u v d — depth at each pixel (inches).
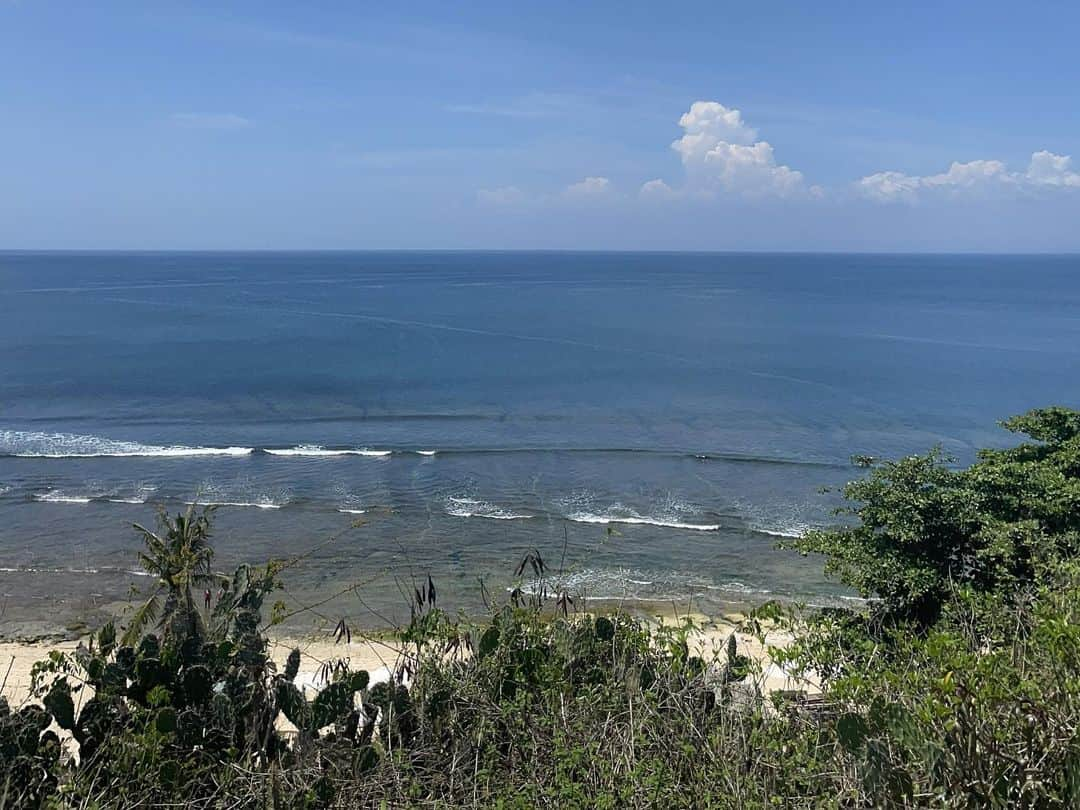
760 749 172.9
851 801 157.8
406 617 698.8
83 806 169.0
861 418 1701.5
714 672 219.0
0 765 179.5
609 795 158.1
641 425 1633.9
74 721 208.5
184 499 1110.4
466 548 927.0
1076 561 336.2
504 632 232.8
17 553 901.8
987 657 166.6
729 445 1475.1
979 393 1978.3
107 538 953.5
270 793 177.9
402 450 1411.2
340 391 1972.2
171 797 180.7
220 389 1969.7
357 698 254.7
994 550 455.2
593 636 229.9
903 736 146.1
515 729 192.7
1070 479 560.4
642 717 185.8
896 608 502.9
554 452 1411.2
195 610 273.6
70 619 722.8
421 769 185.9
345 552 909.8
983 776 141.1
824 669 220.7
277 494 1141.7
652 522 1040.2
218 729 202.7
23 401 1795.0
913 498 528.7
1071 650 159.5
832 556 559.2
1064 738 141.9
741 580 842.8
